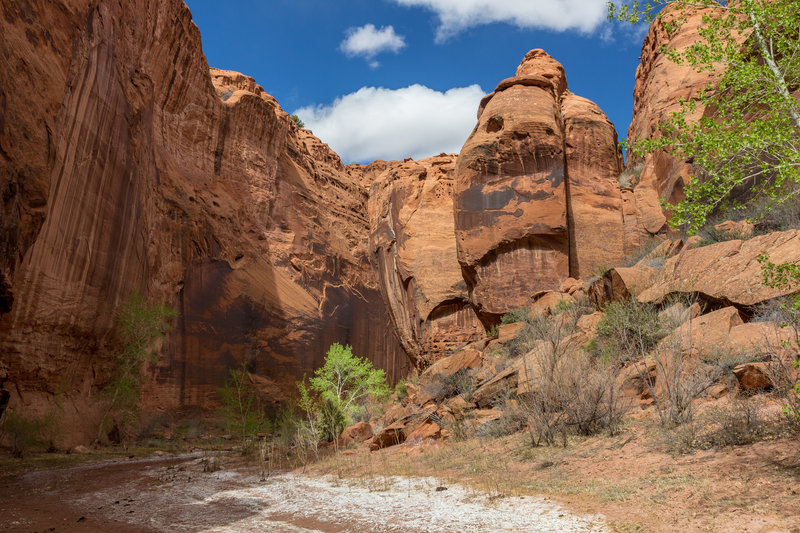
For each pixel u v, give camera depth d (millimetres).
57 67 20438
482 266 27031
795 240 10414
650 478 5953
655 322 10852
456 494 6863
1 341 18953
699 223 6426
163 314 27953
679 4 7395
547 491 6332
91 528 6348
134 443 26234
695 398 8227
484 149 27969
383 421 18391
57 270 21594
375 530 5535
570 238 27016
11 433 17812
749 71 6504
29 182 18219
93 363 25484
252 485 9602
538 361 11086
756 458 5621
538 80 29344
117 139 26922
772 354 7289
